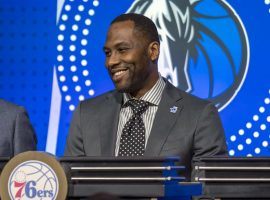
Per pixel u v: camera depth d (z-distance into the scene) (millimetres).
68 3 9281
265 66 8898
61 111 9242
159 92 6914
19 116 7484
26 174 4871
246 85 8930
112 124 6840
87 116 7043
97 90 9203
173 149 6586
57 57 9266
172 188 4879
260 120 8914
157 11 9133
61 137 9227
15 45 9312
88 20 9250
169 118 6758
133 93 6906
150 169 4855
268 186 4887
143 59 6719
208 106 6926
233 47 8969
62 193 4824
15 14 9336
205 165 4977
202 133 6738
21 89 9289
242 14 8961
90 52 9227
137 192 4828
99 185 4891
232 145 8961
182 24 9070
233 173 4938
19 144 7359
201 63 9023
